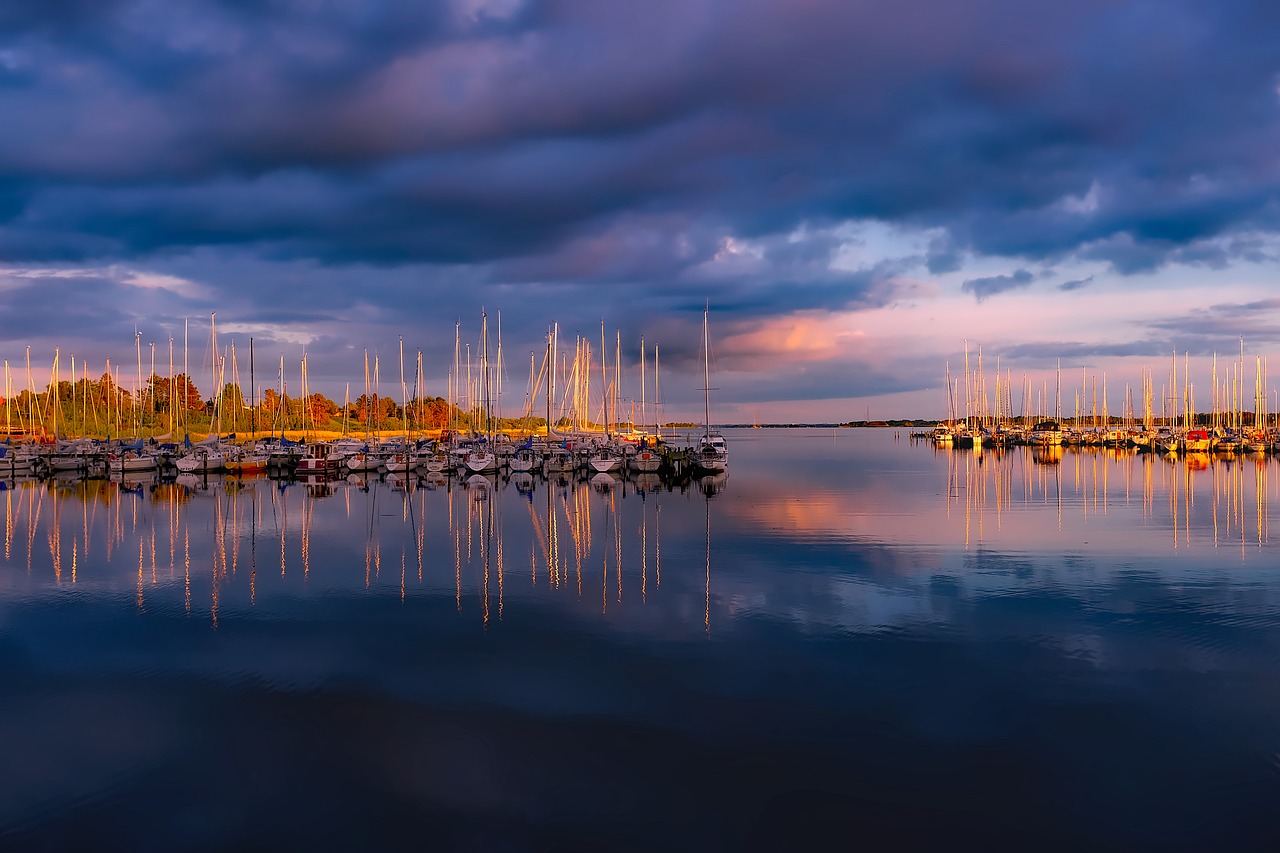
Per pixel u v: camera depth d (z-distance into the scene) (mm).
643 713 13766
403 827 10352
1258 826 10234
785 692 14688
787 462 92750
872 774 11602
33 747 12641
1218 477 64438
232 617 20359
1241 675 15469
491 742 12695
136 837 10195
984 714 13641
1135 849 9805
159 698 14609
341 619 20094
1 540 33562
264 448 79938
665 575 25219
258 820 10539
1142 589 22781
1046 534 33625
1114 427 149375
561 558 28469
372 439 95688
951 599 21688
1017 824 10336
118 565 27656
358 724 13406
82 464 76250
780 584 23750
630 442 83500
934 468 79188
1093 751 12266
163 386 145250
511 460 70188
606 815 10578
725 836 10109
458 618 20109
